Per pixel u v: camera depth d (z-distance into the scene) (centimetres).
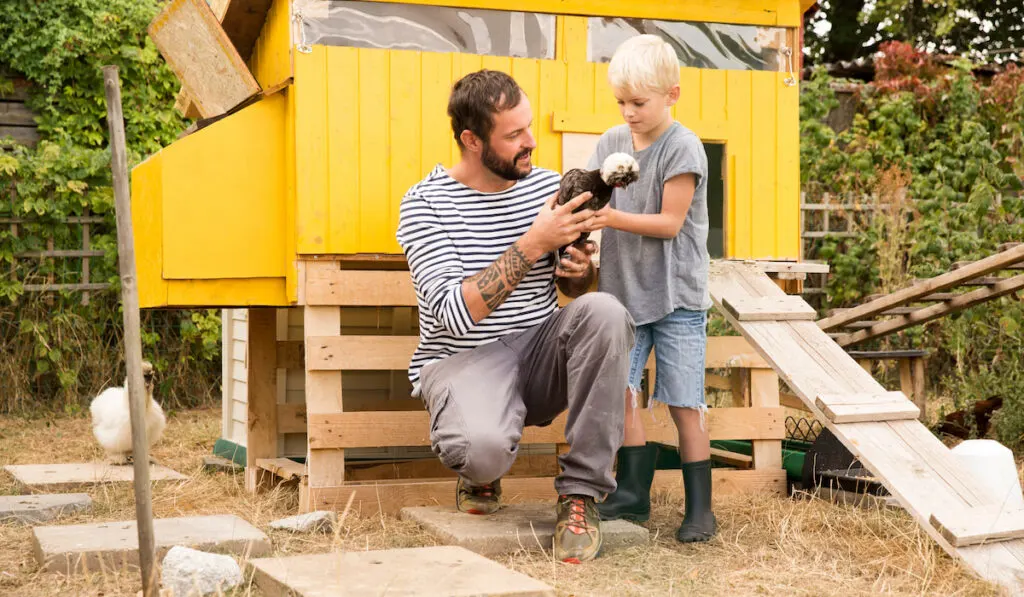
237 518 342
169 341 800
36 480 443
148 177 391
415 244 318
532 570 288
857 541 331
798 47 445
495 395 303
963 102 932
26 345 751
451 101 320
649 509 361
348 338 383
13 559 305
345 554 281
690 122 427
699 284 341
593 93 417
